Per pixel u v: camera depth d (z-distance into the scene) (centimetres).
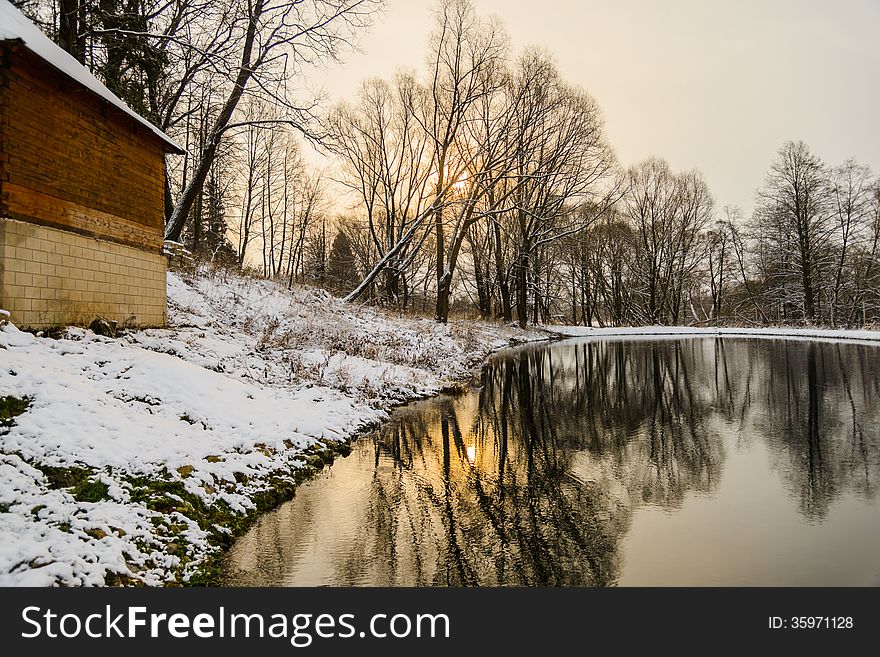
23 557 353
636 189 4953
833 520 539
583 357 2380
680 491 638
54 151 739
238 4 1383
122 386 667
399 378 1374
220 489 562
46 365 612
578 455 811
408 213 3203
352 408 1020
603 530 529
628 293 5462
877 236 3978
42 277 712
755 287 5059
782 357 2158
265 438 709
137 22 1295
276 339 1269
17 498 411
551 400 1310
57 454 479
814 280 4138
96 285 825
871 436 882
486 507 597
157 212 1020
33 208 702
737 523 538
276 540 512
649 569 446
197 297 1309
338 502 614
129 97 1413
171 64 1405
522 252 3634
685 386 1492
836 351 2384
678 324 5694
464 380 1681
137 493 485
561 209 3750
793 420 1016
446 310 2634
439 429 990
